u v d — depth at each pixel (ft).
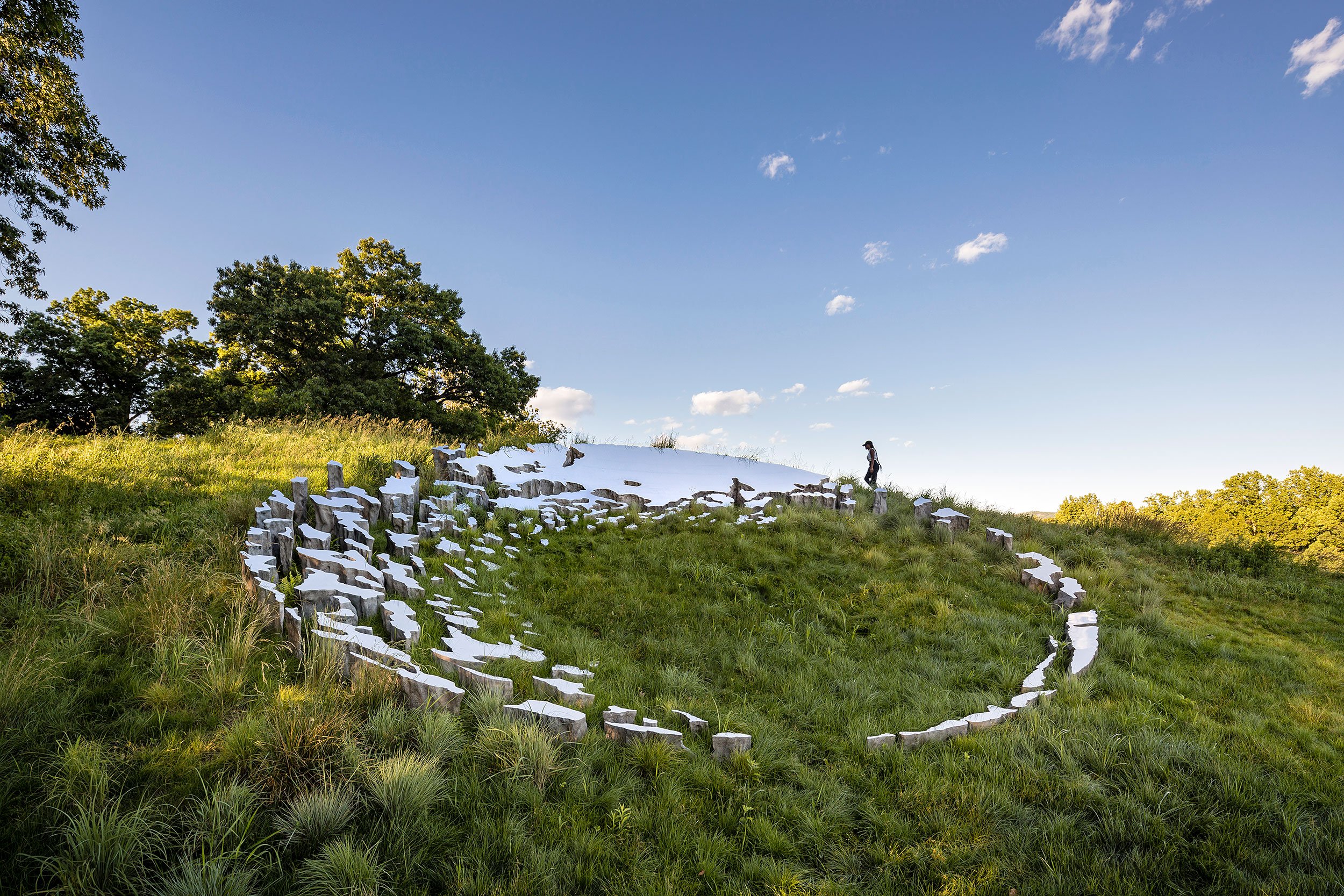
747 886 10.69
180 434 71.56
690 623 23.48
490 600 22.26
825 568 30.40
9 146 47.34
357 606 17.80
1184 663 23.21
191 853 9.39
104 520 22.47
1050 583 29.09
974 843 12.13
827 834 12.47
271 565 18.95
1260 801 13.62
